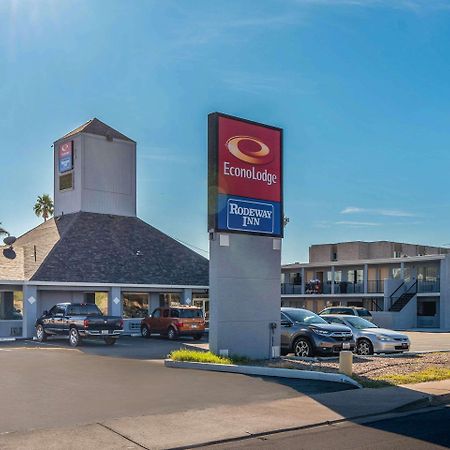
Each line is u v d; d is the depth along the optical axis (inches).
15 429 369.4
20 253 1376.7
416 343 1200.2
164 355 848.3
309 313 861.2
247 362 698.8
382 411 446.6
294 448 342.3
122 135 1674.5
